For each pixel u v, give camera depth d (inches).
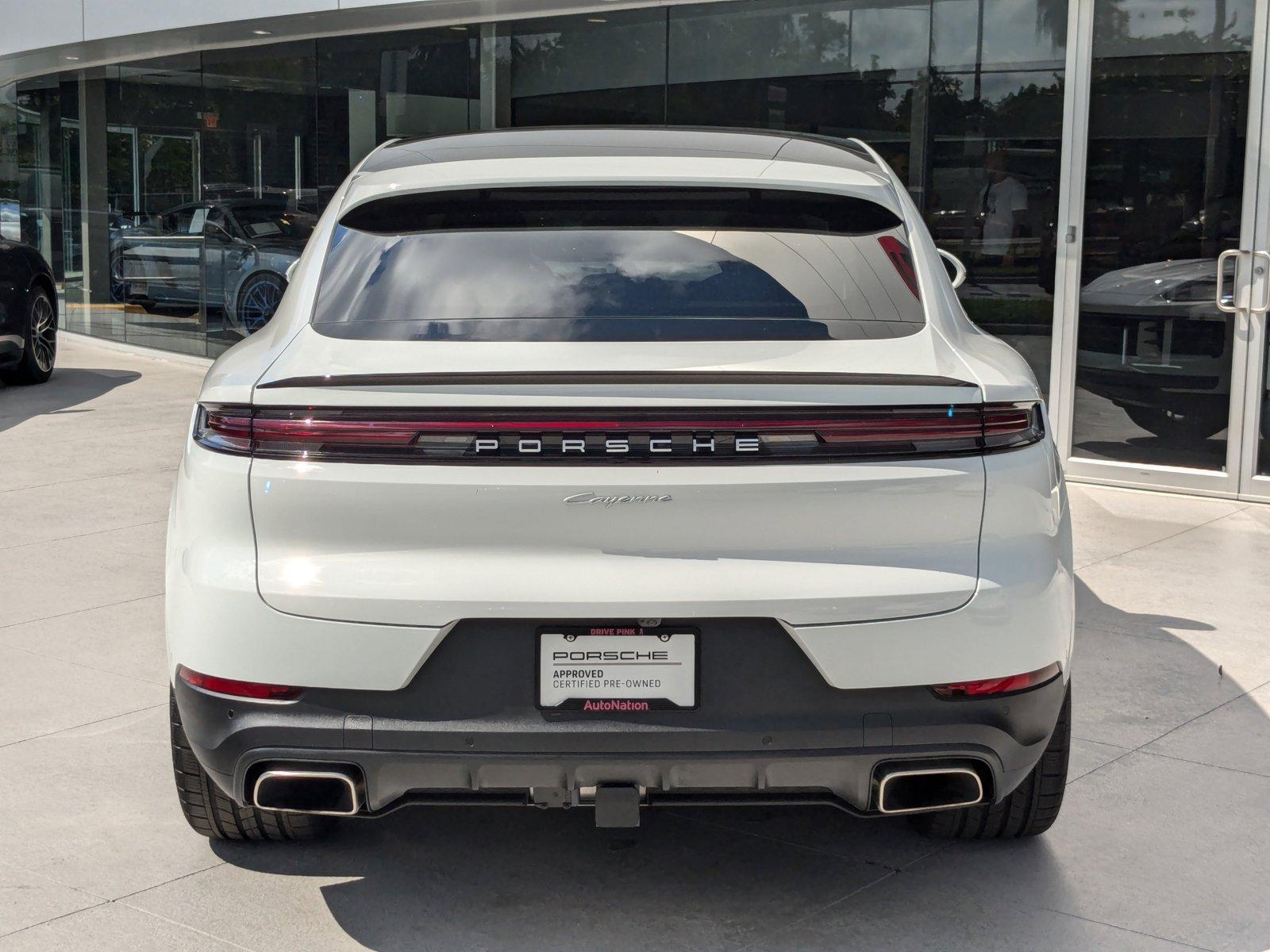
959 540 101.0
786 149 141.5
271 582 99.4
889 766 101.7
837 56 337.1
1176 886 119.7
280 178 466.3
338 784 104.0
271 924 113.0
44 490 289.4
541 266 120.0
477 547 98.1
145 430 366.9
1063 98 299.1
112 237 541.6
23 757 147.2
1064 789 123.3
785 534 98.4
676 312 114.3
